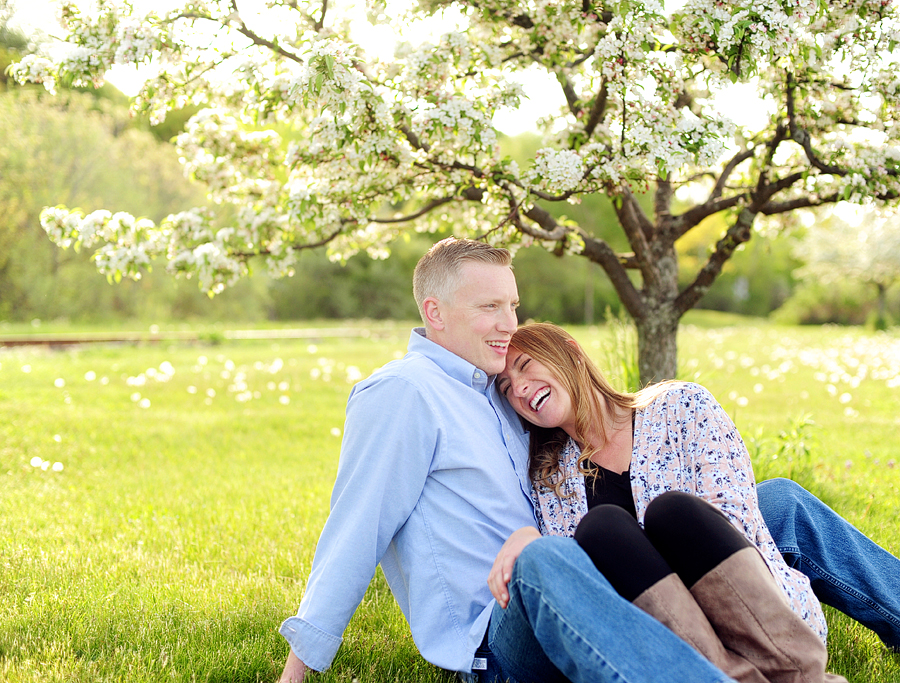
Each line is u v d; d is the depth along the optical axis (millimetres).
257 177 4094
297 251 3910
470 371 2162
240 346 19000
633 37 2887
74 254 26797
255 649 2311
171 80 3359
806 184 3715
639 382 4234
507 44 3787
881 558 2203
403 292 42750
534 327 2273
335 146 3088
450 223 4500
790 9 2729
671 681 1473
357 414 2010
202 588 2959
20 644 2359
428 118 3049
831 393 9414
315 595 1902
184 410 8438
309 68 2688
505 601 1761
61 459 5656
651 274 4117
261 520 4039
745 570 1665
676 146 2971
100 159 26953
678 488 2039
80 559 3287
